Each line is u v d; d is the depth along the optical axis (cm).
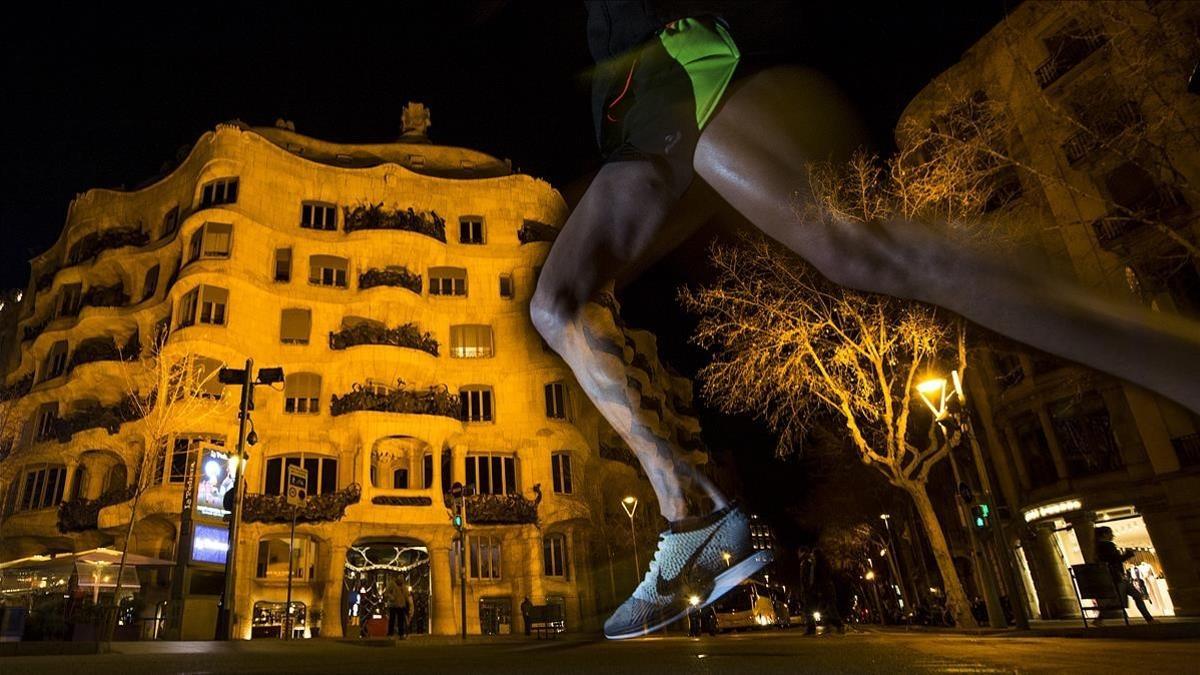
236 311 3062
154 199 3600
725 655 364
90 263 3519
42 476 3241
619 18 163
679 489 186
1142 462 2269
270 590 2869
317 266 3388
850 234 126
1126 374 104
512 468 3359
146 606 2675
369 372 3241
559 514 3247
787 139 136
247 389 1944
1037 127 2177
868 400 1983
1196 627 914
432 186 3678
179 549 2092
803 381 1988
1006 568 1572
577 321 171
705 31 148
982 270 115
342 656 529
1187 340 98
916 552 3991
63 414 3319
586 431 3559
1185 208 1877
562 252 172
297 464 3053
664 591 188
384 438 3175
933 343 1788
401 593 2194
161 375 2884
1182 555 2153
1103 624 1579
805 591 1478
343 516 2898
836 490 4375
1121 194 2016
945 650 430
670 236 163
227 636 1733
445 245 3550
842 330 1942
